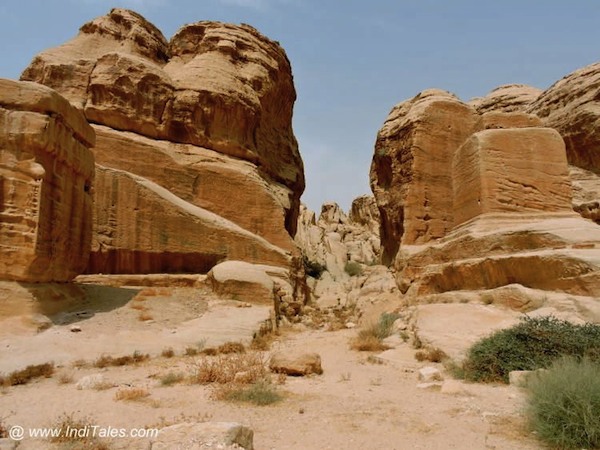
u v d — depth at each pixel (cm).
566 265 1116
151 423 578
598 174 2392
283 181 3016
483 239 1447
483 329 1073
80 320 1256
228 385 766
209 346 1179
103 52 2583
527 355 837
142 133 2328
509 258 1277
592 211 2192
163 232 1881
